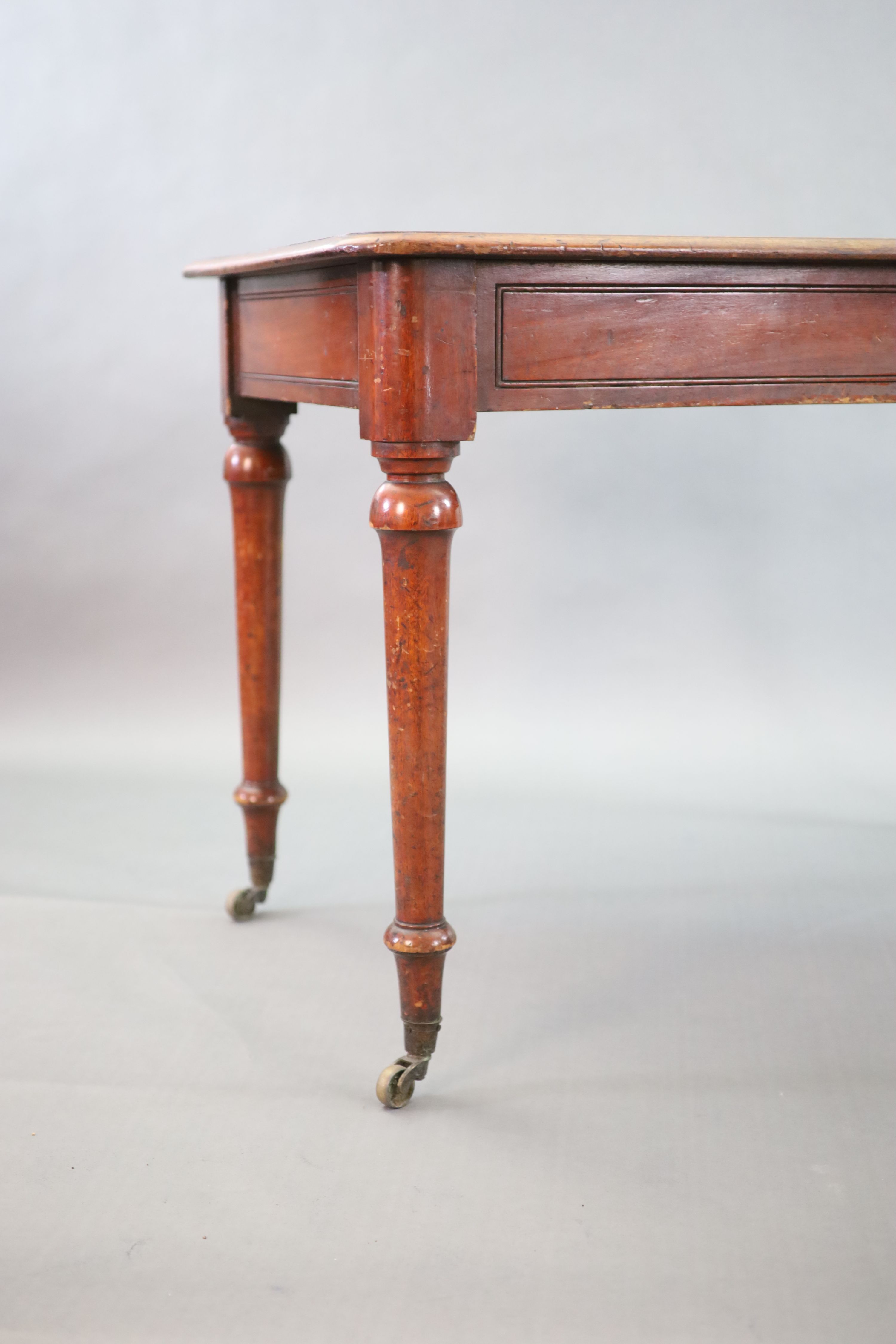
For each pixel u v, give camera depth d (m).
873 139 2.81
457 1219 1.29
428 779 1.47
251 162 2.90
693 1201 1.32
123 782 2.72
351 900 2.13
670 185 2.88
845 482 2.88
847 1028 1.68
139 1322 1.14
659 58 2.83
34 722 2.96
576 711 2.98
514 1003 1.76
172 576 3.01
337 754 2.88
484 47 2.85
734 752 2.81
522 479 2.95
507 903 2.10
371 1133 1.45
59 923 2.03
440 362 1.37
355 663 3.04
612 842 2.37
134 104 2.88
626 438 2.91
